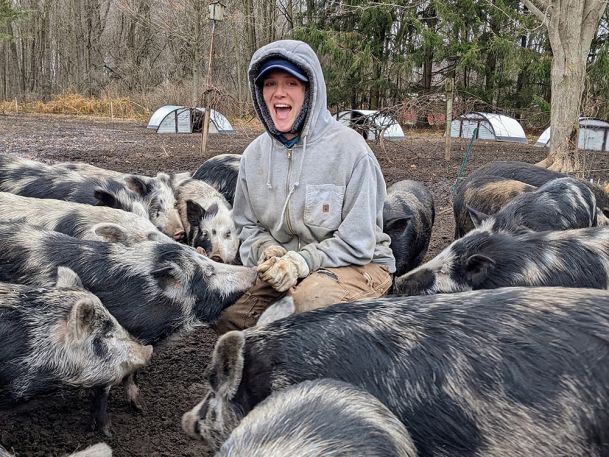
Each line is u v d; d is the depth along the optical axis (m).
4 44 20.47
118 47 21.91
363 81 14.54
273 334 1.51
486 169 4.41
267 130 2.00
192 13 13.34
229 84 17.34
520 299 1.48
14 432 2.10
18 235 2.44
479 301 1.50
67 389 1.99
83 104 16.86
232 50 17.91
